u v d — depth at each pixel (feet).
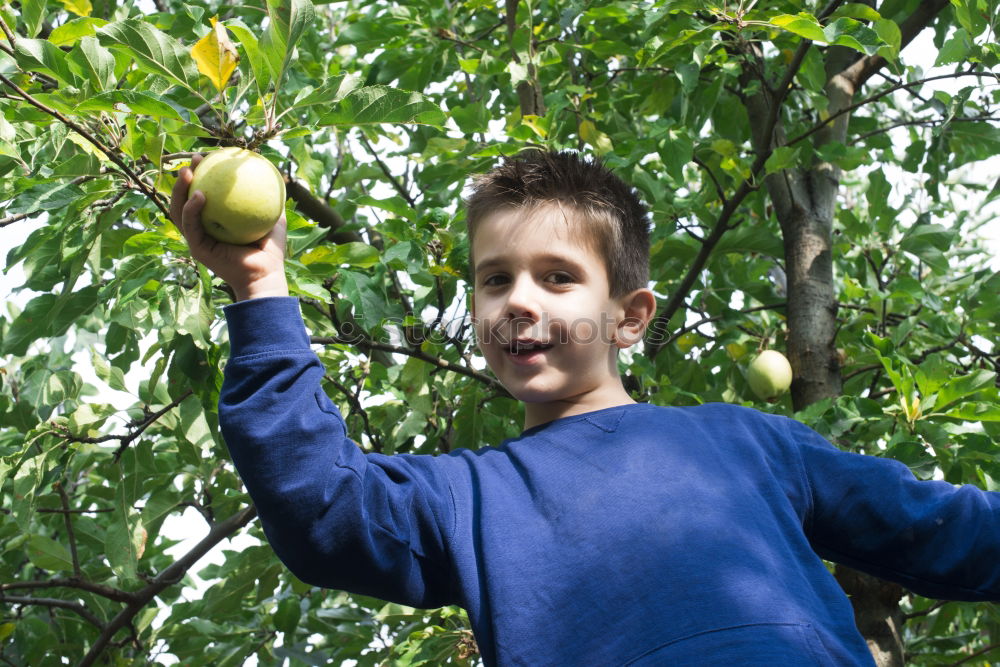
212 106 5.80
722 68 12.26
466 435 12.64
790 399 14.19
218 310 10.34
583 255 5.28
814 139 14.28
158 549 15.89
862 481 5.06
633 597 4.22
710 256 13.91
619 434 4.91
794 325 13.12
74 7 10.09
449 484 4.89
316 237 9.76
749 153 14.97
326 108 6.25
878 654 11.04
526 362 5.14
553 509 4.60
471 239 5.53
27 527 10.57
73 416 10.81
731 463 4.86
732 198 12.25
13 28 8.65
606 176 5.72
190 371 9.29
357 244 9.99
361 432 12.42
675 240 13.47
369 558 4.52
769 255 13.84
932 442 10.30
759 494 4.76
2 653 14.25
